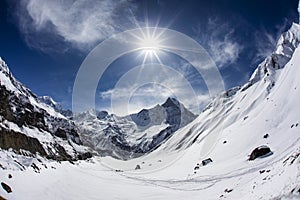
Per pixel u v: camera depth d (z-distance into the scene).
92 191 39.38
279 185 20.58
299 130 65.31
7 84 76.50
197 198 35.19
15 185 27.50
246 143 83.44
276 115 88.81
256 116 107.44
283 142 64.75
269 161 53.72
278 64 158.62
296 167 20.12
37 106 112.38
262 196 21.78
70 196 33.12
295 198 16.89
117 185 49.47
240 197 27.34
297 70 104.50
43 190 30.95
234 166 62.72
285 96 95.88
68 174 49.94
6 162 31.98
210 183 47.06
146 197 38.41
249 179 31.95
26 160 38.81
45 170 41.28
